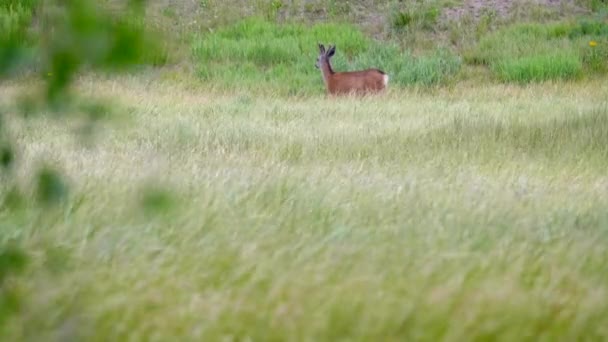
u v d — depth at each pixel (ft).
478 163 115.03
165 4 306.96
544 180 99.81
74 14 34.65
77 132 42.27
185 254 62.34
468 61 276.00
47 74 38.34
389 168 108.58
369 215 76.84
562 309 54.19
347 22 306.35
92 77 233.14
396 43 291.79
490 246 67.31
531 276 60.34
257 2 315.58
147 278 57.11
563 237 70.79
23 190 73.77
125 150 123.54
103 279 57.47
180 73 259.60
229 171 100.78
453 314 52.42
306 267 59.21
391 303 53.47
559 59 260.21
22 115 42.09
